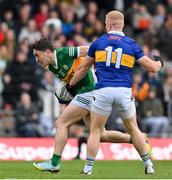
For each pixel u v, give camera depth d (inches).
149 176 956.0
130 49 947.3
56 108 1834.4
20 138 1699.1
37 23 2181.3
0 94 1939.0
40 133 1824.6
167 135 1925.4
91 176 944.3
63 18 2209.6
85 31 2178.9
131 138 994.1
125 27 2309.3
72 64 1013.8
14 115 1866.4
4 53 2022.6
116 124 1706.4
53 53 1008.9
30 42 2054.6
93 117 958.4
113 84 942.4
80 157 1632.6
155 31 2253.9
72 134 1731.1
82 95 1011.9
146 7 2384.4
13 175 975.6
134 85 1900.8
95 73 971.9
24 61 1963.6
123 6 2439.7
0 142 1659.7
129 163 1461.6
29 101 1839.3
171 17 2281.0
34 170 1117.1
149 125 1888.5
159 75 2012.8
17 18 2271.2
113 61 942.4
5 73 1957.4
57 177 929.5
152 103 1907.0
